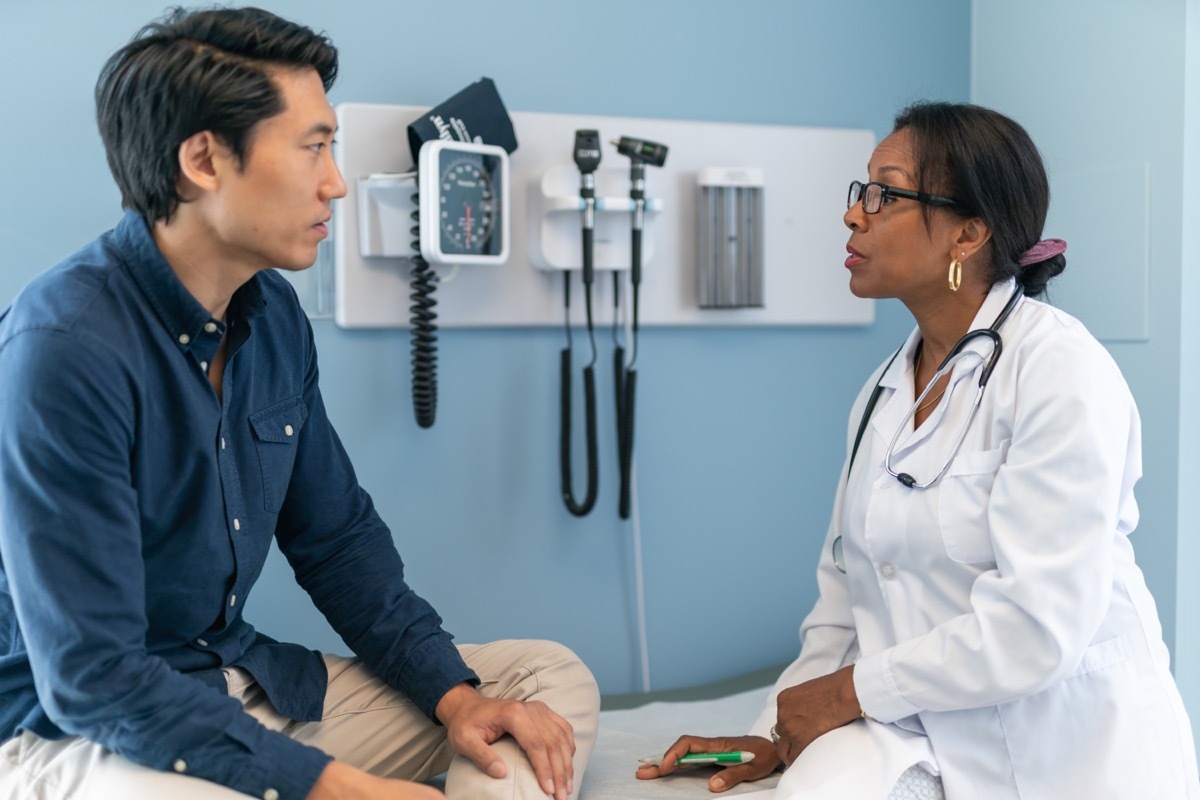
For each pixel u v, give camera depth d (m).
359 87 1.93
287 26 1.21
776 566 2.28
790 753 1.44
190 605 1.29
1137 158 2.01
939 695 1.30
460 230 1.87
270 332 1.42
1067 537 1.25
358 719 1.48
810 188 2.22
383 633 1.48
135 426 1.20
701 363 2.20
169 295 1.23
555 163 2.04
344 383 1.95
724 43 2.17
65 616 1.11
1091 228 2.11
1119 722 1.29
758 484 2.25
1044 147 2.21
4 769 1.22
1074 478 1.26
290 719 1.43
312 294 1.93
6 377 1.13
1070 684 1.31
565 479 2.05
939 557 1.36
